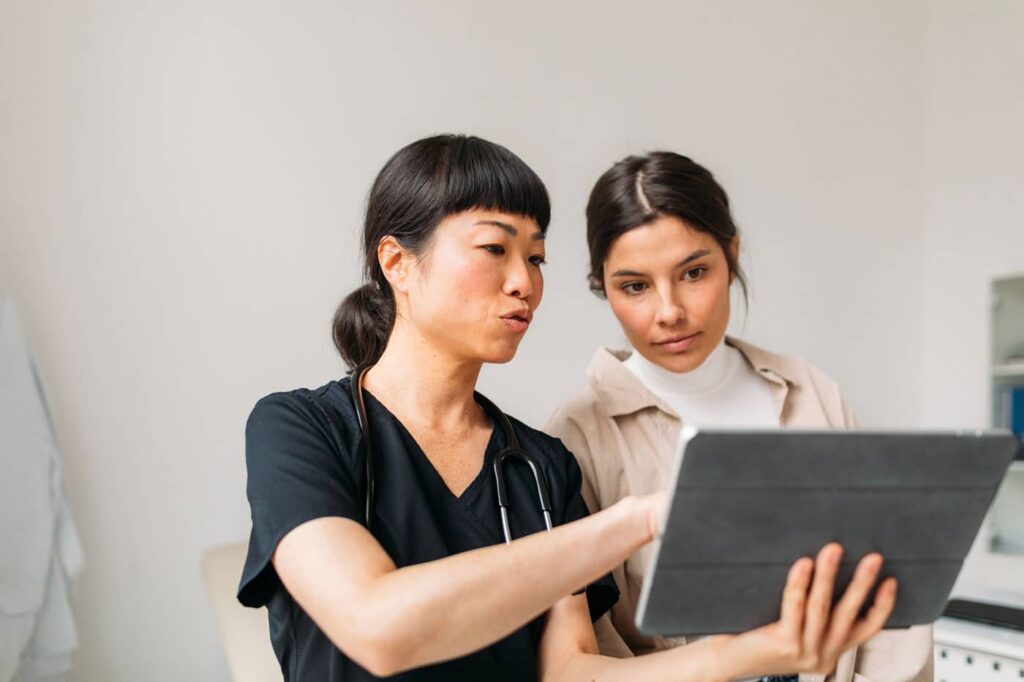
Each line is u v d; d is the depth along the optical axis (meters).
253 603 0.87
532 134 2.43
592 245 1.27
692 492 0.66
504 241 0.93
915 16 3.15
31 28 1.90
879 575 0.73
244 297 2.07
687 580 0.70
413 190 0.95
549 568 0.74
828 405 1.38
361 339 1.05
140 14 2.00
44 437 1.78
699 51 2.71
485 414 1.08
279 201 2.12
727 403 1.34
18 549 1.71
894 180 3.08
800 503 0.69
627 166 1.22
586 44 2.52
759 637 0.76
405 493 0.95
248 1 2.10
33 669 1.75
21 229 1.88
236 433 2.06
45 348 1.89
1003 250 2.92
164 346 2.00
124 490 1.95
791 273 2.85
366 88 2.22
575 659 0.98
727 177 2.74
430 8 2.31
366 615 0.73
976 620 1.96
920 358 3.13
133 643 1.94
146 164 1.99
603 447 1.29
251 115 2.09
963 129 3.05
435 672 0.91
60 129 1.92
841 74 2.98
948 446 0.69
